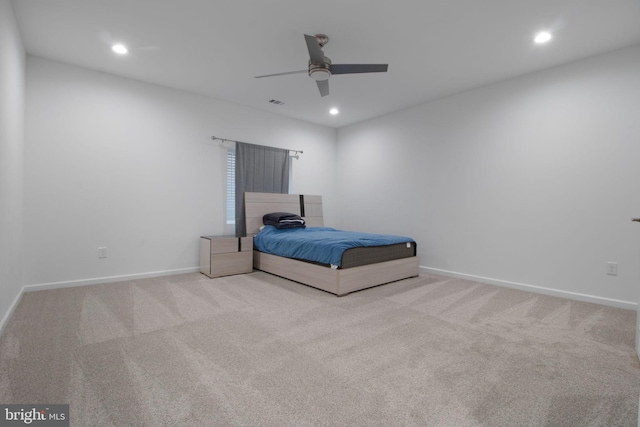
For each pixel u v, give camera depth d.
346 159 5.88
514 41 2.86
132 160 3.80
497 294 3.35
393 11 2.43
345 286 3.25
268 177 5.02
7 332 2.18
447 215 4.31
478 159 3.97
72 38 2.88
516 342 2.14
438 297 3.21
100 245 3.59
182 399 1.46
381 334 2.26
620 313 2.76
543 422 1.35
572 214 3.22
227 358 1.87
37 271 3.22
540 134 3.44
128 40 2.91
